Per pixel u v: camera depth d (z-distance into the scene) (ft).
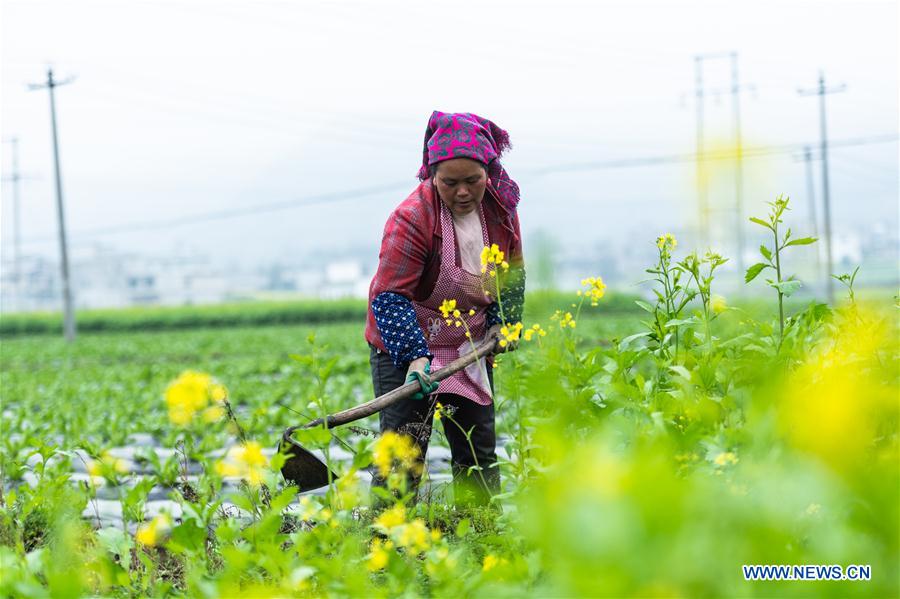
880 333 8.94
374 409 11.68
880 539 4.61
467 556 9.48
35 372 60.13
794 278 11.32
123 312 169.27
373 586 8.67
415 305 13.32
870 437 5.75
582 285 12.10
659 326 11.81
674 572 3.67
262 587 8.07
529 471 10.39
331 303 164.96
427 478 12.37
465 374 13.20
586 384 11.21
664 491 3.61
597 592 3.69
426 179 13.16
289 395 36.24
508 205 13.01
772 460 6.07
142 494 11.05
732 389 10.34
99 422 28.35
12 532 11.66
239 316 163.12
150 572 10.05
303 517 9.30
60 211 114.01
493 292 13.09
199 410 9.23
